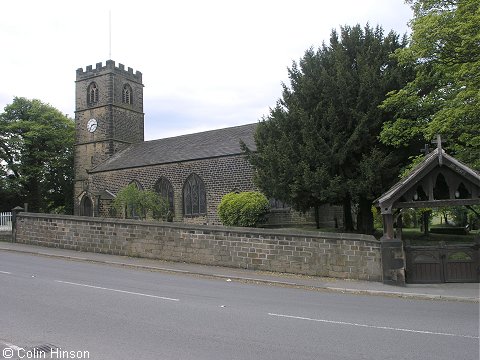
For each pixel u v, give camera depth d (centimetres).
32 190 4869
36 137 4653
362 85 1861
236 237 1581
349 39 2139
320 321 799
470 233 2786
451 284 1262
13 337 650
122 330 700
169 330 707
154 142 4116
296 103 2062
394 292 1145
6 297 952
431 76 1659
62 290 1052
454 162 1230
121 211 3519
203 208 3194
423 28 1437
